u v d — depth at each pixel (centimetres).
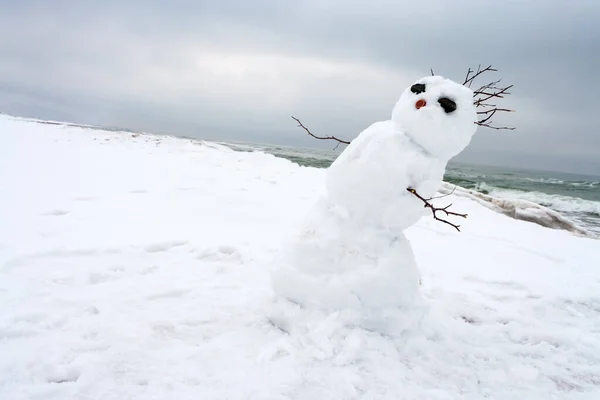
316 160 2347
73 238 432
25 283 320
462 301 376
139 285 336
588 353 311
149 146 1414
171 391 213
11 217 485
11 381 212
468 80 287
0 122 1661
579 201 1686
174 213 580
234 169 1084
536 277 480
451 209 885
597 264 571
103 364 230
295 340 266
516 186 2289
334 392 222
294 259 289
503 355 290
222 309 307
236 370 234
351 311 276
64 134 1550
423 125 264
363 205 277
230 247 439
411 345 276
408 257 288
